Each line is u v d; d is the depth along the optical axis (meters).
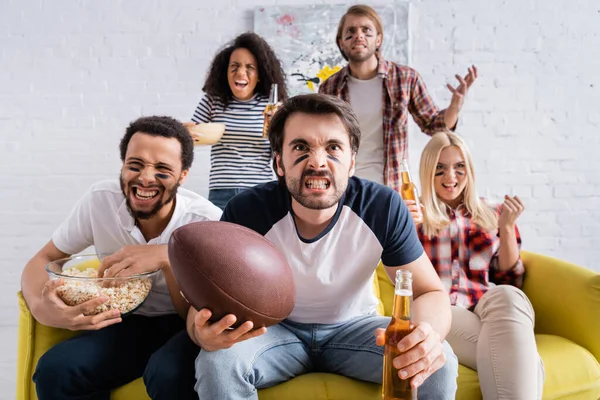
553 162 2.74
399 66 2.32
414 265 1.28
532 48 2.71
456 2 2.70
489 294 1.55
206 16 2.73
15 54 2.75
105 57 2.75
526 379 1.34
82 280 1.24
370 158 2.31
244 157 2.28
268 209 1.27
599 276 1.58
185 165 1.44
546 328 1.72
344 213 1.25
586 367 1.49
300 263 1.25
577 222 2.75
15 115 2.77
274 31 2.68
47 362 1.25
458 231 1.77
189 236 1.03
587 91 2.72
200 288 1.00
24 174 2.78
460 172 1.80
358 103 2.32
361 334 1.27
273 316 1.04
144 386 1.29
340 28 2.31
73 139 2.77
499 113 2.73
